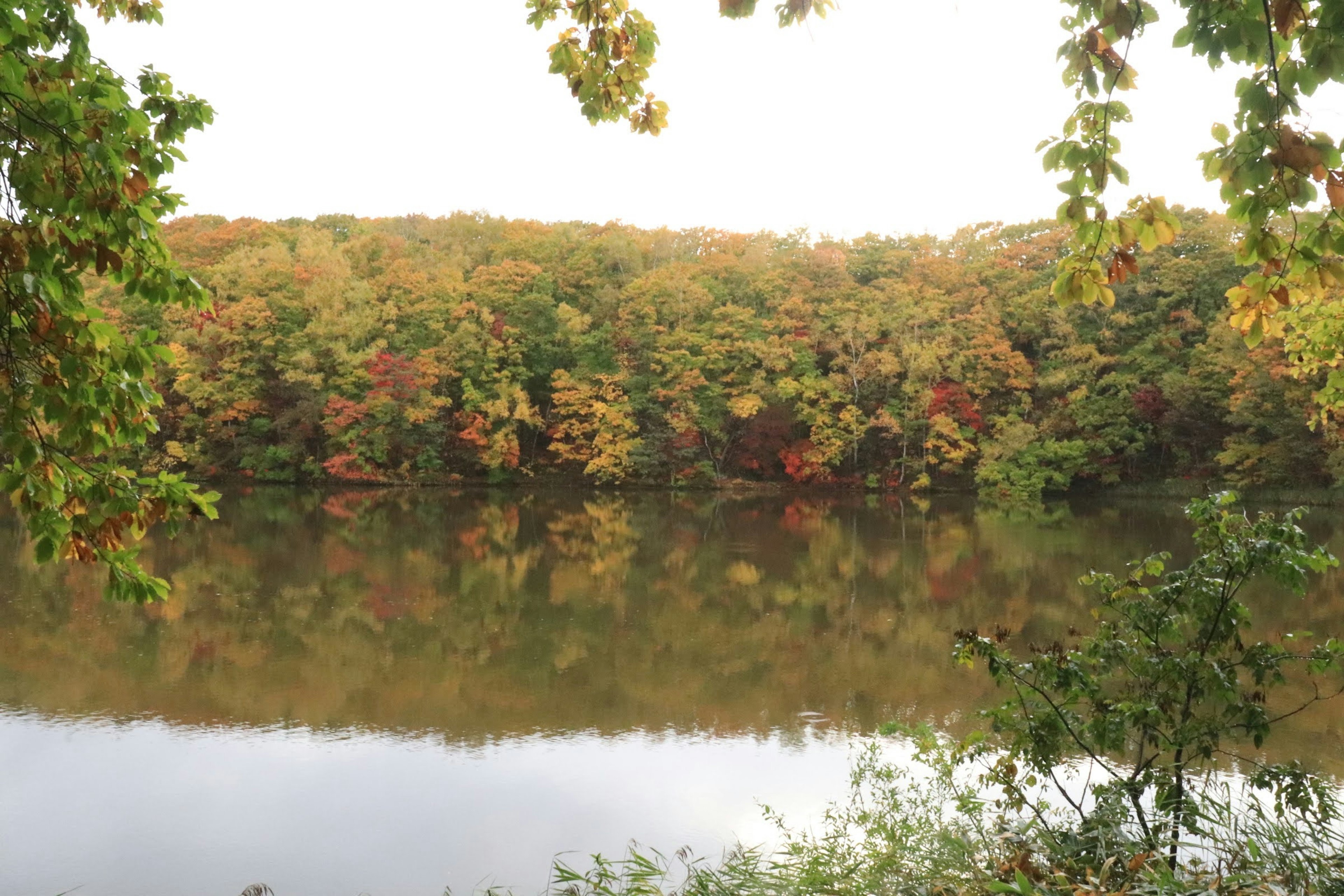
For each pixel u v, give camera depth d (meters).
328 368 40.72
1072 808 5.66
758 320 41.75
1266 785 4.12
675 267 44.22
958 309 42.00
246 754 8.13
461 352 41.03
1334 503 30.92
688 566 19.16
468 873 5.88
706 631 13.30
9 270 3.10
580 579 17.48
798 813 6.73
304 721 9.11
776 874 4.73
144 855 6.14
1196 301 37.56
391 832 6.52
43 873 5.89
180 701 9.66
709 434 41.69
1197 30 2.63
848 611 14.79
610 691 10.30
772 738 8.62
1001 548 21.75
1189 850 4.27
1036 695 5.36
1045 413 37.62
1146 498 36.00
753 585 17.06
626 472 41.78
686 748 8.31
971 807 4.91
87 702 9.56
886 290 42.75
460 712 9.47
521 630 13.32
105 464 3.49
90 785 7.36
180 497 3.47
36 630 12.48
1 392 3.15
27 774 7.59
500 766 7.86
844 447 40.09
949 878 4.09
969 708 9.65
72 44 3.39
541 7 4.62
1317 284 2.79
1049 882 3.57
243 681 10.45
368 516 28.33
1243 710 4.26
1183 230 38.84
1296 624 12.28
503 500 34.84
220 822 6.68
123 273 3.44
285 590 15.77
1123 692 4.75
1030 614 14.45
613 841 6.38
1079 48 2.76
